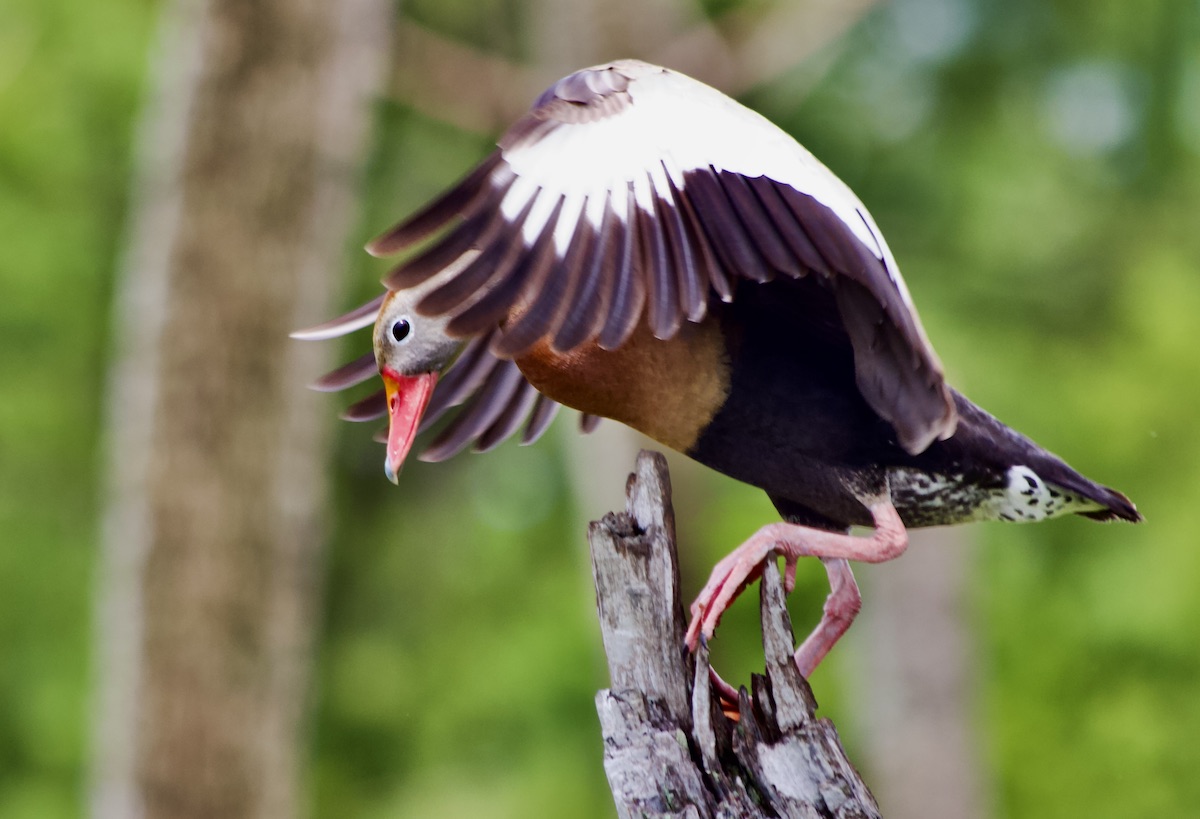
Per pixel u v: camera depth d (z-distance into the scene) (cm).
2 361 1588
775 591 549
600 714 541
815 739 532
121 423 1245
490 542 1788
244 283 1166
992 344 1442
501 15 1620
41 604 1683
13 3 1438
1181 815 1519
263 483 1178
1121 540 1530
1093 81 1502
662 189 502
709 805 527
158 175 1204
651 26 1246
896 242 1451
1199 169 1516
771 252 507
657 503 553
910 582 1508
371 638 1902
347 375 660
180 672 1160
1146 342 1512
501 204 483
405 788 1767
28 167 1510
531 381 588
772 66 1241
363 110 1202
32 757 1659
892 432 594
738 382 585
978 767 1523
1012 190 1458
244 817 1173
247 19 1145
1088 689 1555
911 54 1452
